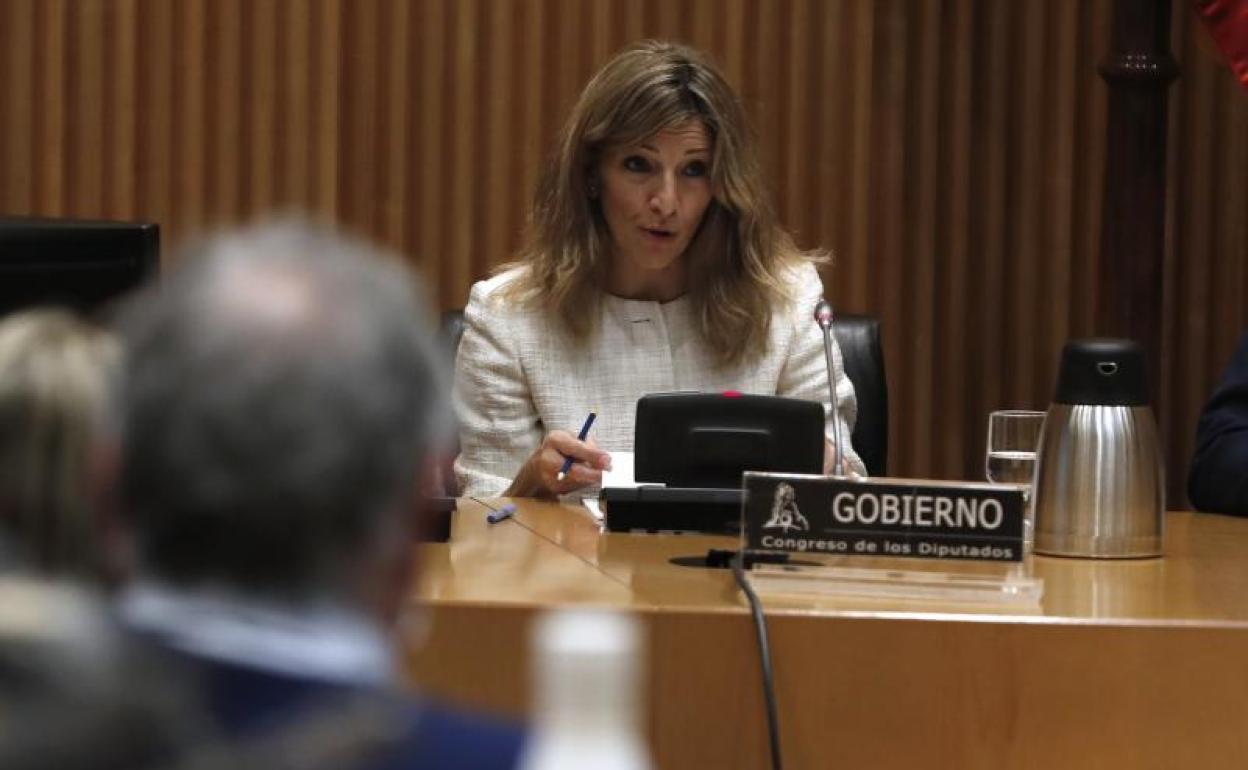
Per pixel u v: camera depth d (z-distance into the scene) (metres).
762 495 3.91
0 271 4.17
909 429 8.45
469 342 6.08
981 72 8.46
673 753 3.56
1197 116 8.55
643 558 4.35
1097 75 8.53
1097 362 4.63
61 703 1.48
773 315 6.11
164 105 7.95
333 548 1.62
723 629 3.56
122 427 1.62
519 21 8.11
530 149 8.12
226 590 1.60
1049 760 3.58
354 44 8.04
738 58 8.23
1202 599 3.91
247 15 8.00
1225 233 8.59
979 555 3.88
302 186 8.03
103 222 4.34
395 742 1.62
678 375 6.06
